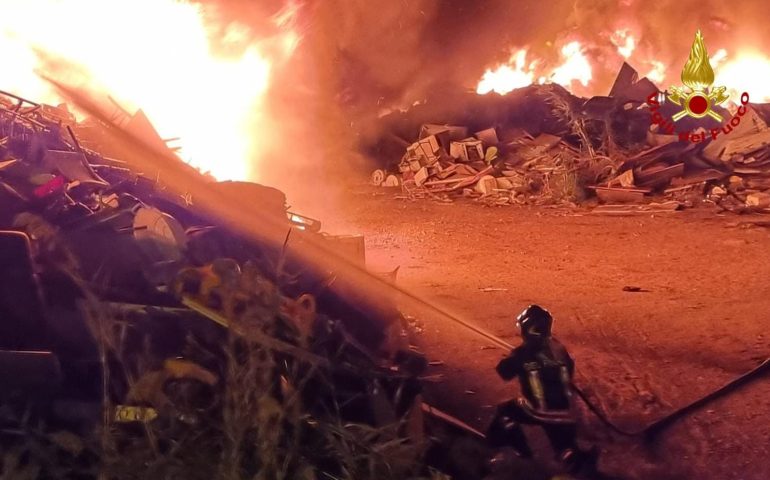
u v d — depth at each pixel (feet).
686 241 51.31
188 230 22.67
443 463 17.90
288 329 17.81
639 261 45.52
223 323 17.34
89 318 15.97
